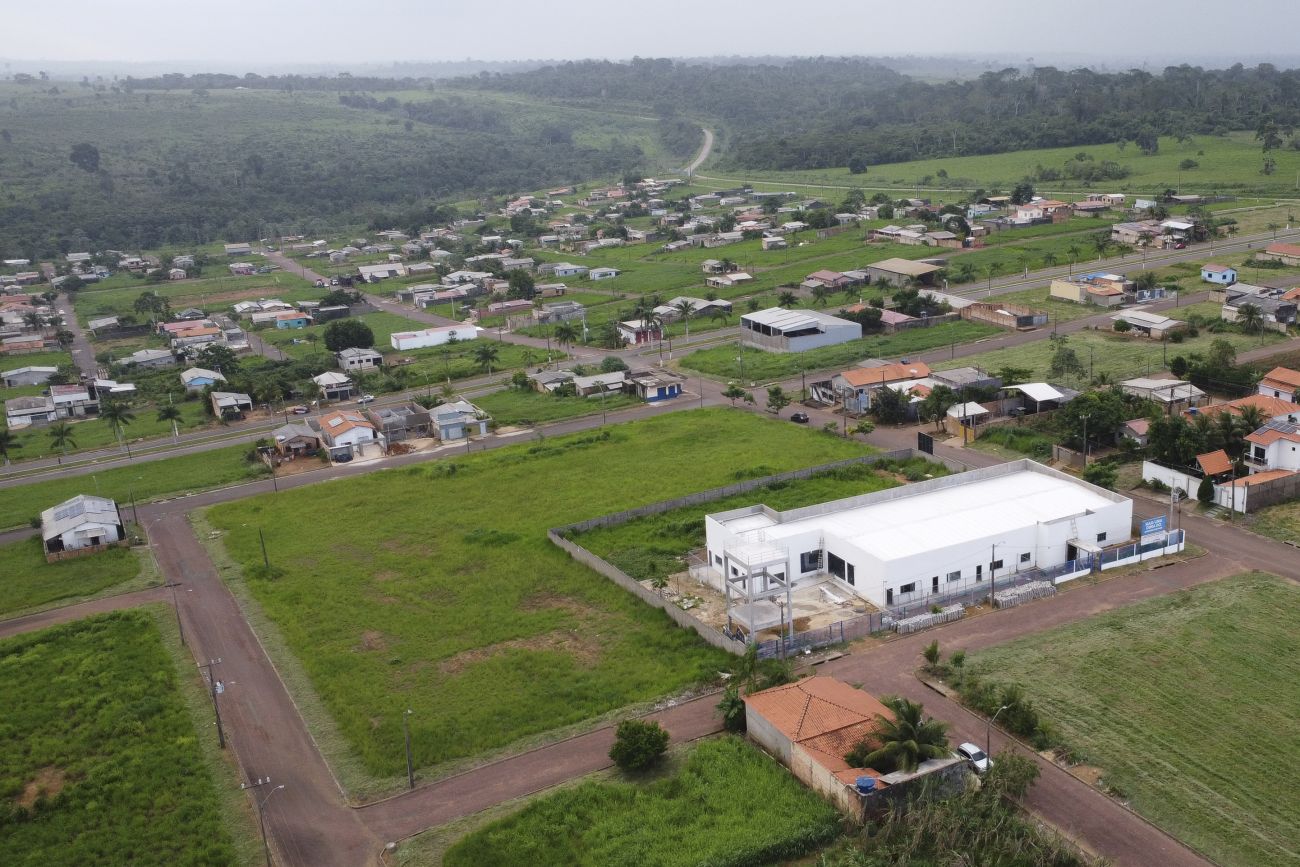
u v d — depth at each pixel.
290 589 99.94
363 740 72.94
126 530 119.94
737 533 93.88
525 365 197.00
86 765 71.62
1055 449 121.94
